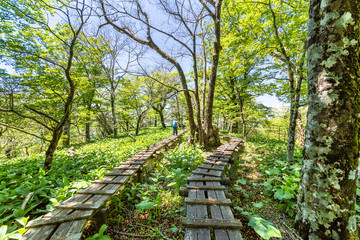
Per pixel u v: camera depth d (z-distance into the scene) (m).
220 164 4.37
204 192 2.83
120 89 13.64
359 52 1.87
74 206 2.30
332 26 1.87
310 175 2.12
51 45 9.45
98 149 7.88
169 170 5.02
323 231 1.97
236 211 2.97
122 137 14.02
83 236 2.52
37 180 3.68
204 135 8.58
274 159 5.87
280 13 5.33
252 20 6.16
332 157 1.91
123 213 3.04
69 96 5.06
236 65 9.36
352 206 1.89
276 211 2.96
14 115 9.37
